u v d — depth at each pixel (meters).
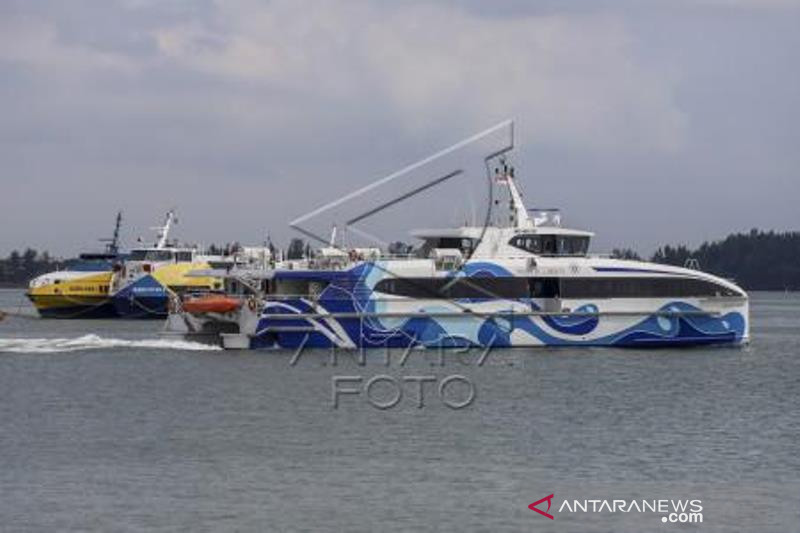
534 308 71.25
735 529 34.28
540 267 71.25
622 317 72.00
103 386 59.91
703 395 57.78
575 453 43.50
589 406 53.84
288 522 34.41
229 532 33.50
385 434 46.88
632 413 52.22
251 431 47.44
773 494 37.72
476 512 35.59
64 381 61.75
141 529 33.66
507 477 39.72
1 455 42.72
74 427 48.44
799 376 65.31
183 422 49.53
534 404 54.19
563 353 71.00
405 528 34.00
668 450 44.19
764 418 51.38
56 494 37.12
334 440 45.66
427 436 46.50
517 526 34.41
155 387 59.44
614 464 41.69
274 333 71.31
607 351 71.94
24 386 60.09
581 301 71.69
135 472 40.06
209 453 43.12
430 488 38.12
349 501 36.62
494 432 47.41
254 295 72.44
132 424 49.12
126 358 71.44
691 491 38.06
